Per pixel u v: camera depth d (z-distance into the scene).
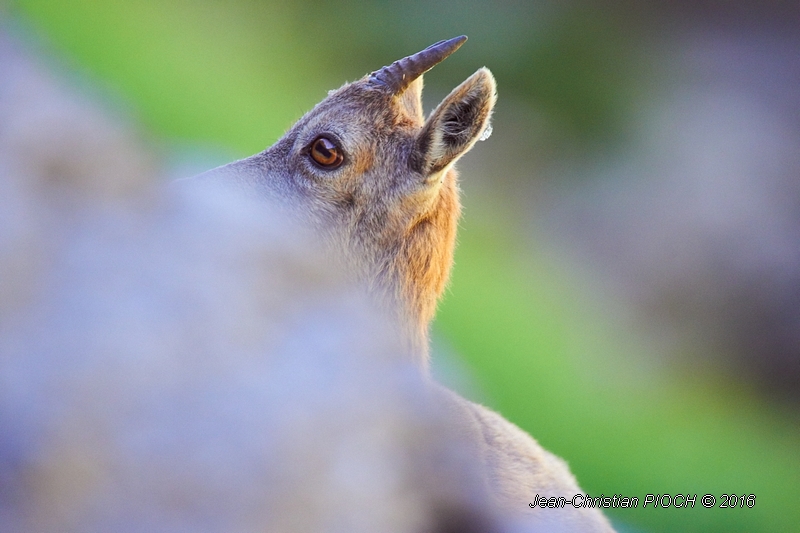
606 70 73.38
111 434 5.24
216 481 5.39
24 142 5.66
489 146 67.44
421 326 15.79
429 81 72.44
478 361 34.59
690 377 55.19
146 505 5.22
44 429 5.10
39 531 5.03
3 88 5.73
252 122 41.72
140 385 5.37
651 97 71.50
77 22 36.44
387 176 15.22
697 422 48.34
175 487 5.29
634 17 77.06
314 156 15.08
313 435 5.77
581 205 62.75
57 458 5.10
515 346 38.53
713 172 62.94
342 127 15.10
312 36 72.44
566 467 14.78
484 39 74.94
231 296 5.91
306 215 14.95
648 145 66.81
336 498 5.78
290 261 6.45
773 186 61.97
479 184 63.91
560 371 40.41
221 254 6.12
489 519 6.86
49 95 5.98
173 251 5.91
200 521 5.31
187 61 43.44
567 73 73.75
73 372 5.23
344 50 72.19
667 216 60.94
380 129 15.34
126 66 36.34
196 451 5.39
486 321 39.16
